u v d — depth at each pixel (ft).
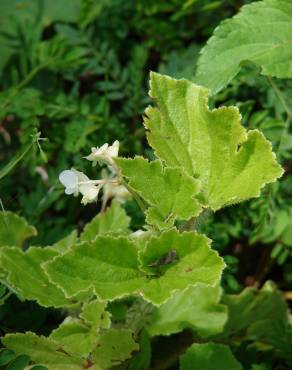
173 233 1.00
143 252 1.01
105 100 1.88
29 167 1.76
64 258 1.02
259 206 1.66
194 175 1.09
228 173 1.07
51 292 1.24
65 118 1.94
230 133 1.06
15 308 1.44
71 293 1.00
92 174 1.74
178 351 1.55
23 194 1.69
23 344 1.21
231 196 1.06
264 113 1.70
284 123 1.66
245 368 1.50
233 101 1.73
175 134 1.10
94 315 1.20
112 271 1.02
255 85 1.73
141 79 1.93
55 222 1.72
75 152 1.75
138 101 1.90
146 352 1.32
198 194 1.08
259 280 1.81
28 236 1.47
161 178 1.04
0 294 1.26
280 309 1.56
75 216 1.80
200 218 1.11
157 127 1.11
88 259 1.02
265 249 1.86
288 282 1.80
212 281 0.98
